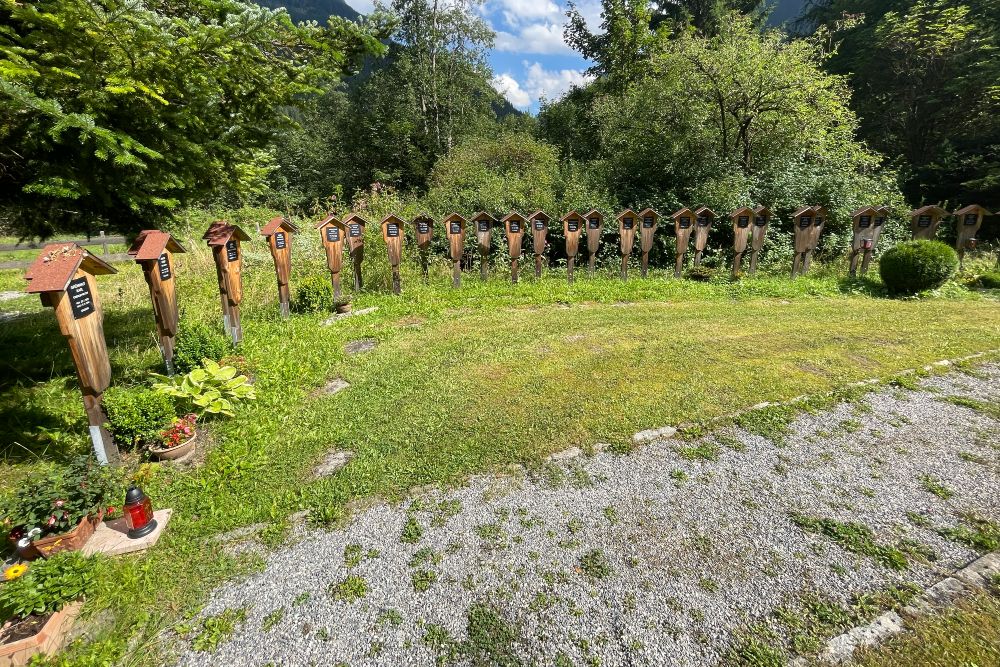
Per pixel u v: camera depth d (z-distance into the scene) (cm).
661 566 278
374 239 988
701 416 433
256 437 420
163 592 269
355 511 330
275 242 726
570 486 348
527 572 277
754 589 260
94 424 360
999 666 212
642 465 370
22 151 390
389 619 250
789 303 844
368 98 2898
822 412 441
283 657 232
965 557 277
